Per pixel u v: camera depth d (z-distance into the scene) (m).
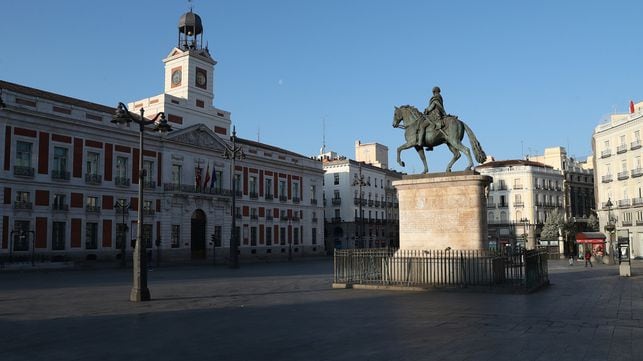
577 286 21.61
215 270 41.47
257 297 18.92
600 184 73.38
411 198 20.73
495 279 19.27
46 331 12.09
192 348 10.09
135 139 55.94
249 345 10.29
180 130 60.53
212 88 68.25
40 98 47.84
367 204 99.12
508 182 93.06
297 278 29.50
